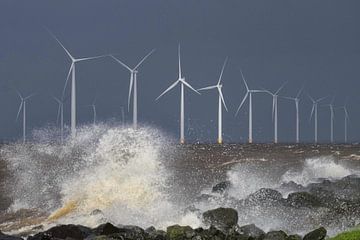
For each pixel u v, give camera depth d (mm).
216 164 126938
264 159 153000
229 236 42375
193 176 94125
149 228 46156
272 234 42094
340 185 71750
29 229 51938
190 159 143625
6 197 72938
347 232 39281
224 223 48062
